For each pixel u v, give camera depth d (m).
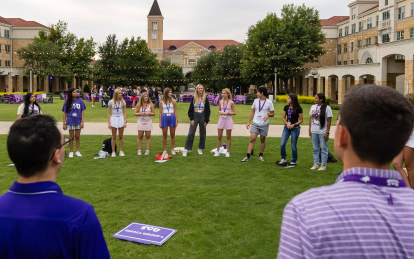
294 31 48.25
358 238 1.18
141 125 9.81
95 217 1.66
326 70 44.50
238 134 14.31
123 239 4.40
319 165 8.75
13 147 1.62
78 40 63.31
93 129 15.36
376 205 1.24
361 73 37.53
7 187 6.54
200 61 74.94
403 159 4.54
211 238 4.45
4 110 25.09
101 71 58.69
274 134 14.31
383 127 1.29
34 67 56.81
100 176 7.52
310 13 50.12
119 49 59.66
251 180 7.25
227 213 5.31
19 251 1.55
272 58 46.31
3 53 70.56
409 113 1.33
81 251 1.58
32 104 8.77
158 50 114.81
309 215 1.25
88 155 9.81
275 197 6.10
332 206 1.25
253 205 5.67
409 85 29.39
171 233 4.56
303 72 53.94
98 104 33.97
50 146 1.68
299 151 10.76
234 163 8.95
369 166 1.35
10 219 1.57
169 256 3.98
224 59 63.84
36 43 59.28
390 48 32.19
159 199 5.95
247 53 50.75
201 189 6.56
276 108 29.70
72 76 59.22
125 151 10.50
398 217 1.22
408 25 43.25
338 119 1.49
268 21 49.69
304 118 21.48
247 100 37.56
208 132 14.95
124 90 35.16
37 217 1.56
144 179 7.29
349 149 1.39
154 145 11.58
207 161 9.18
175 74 86.62
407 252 1.18
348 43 61.31
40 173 1.67
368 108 1.32
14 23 74.56
